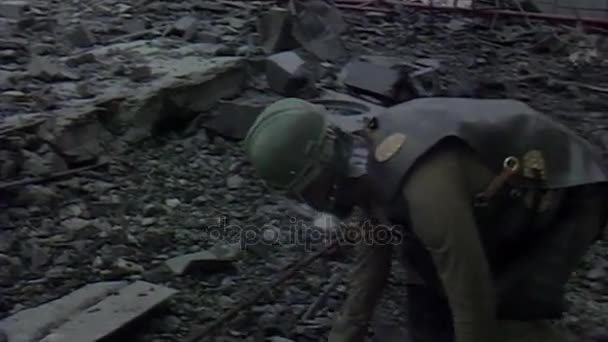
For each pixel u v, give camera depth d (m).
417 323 3.21
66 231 4.82
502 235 2.80
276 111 2.65
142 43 7.71
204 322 4.11
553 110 8.00
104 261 4.60
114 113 5.92
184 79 6.30
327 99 6.96
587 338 4.14
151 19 8.62
